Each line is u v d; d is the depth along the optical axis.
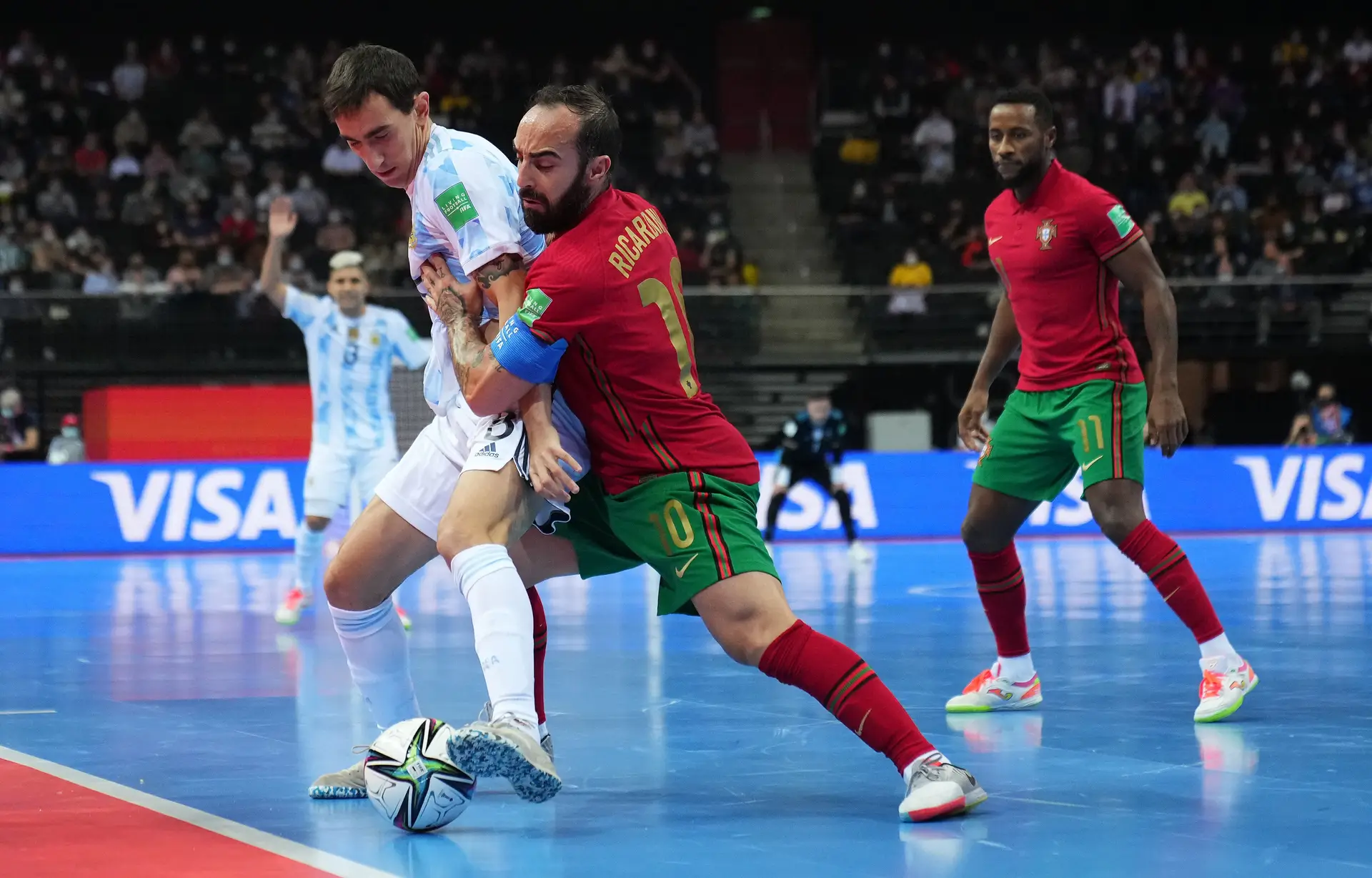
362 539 12.15
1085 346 16.56
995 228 17.19
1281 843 10.57
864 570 39.72
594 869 10.05
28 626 27.22
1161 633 24.20
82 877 9.84
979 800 11.62
